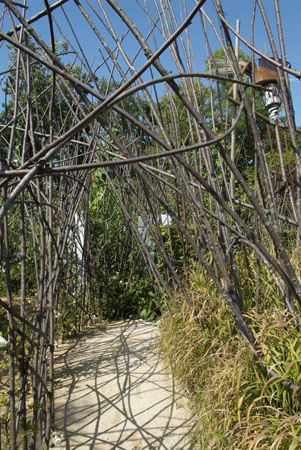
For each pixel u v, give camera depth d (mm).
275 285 2092
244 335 1693
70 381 2537
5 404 1553
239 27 1808
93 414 2123
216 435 1639
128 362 2760
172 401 2184
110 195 4527
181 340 2320
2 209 777
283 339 1700
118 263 4516
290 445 1337
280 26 1538
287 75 1559
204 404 1825
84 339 3418
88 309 3918
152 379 2463
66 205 3127
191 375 2145
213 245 1733
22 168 908
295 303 1854
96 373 2623
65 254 3375
